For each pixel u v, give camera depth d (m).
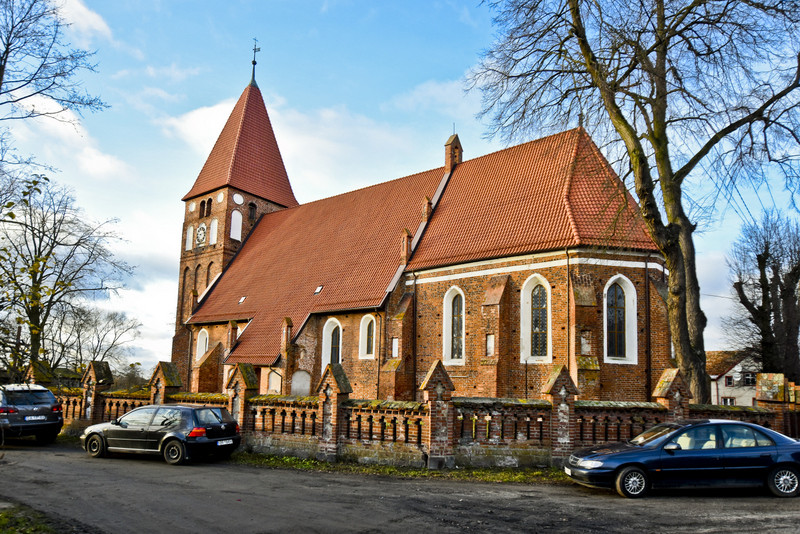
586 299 26.72
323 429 19.91
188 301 52.72
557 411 18.22
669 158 22.67
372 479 16.08
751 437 14.41
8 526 10.82
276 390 36.16
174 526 10.80
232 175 51.56
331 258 40.91
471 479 16.12
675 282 21.41
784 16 19.75
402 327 33.12
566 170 29.69
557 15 21.88
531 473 17.05
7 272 11.51
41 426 25.19
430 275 33.69
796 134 20.69
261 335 39.28
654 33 21.33
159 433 19.78
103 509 12.19
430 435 17.75
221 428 20.23
